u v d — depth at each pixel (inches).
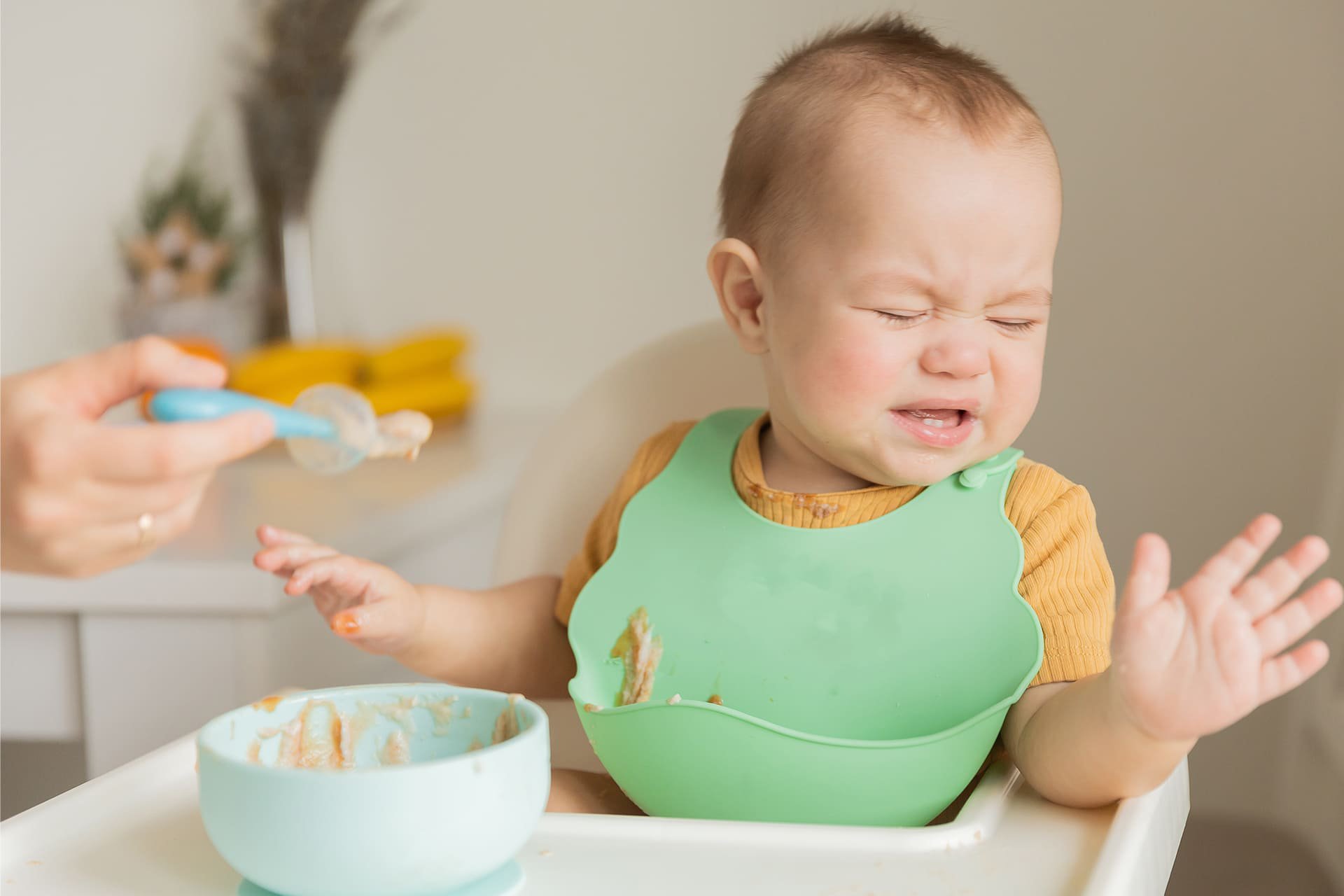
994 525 28.6
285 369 60.8
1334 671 56.2
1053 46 58.5
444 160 71.3
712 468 32.8
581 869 20.5
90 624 40.9
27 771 57.9
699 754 24.8
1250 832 60.1
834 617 28.6
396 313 72.9
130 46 70.7
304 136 69.0
